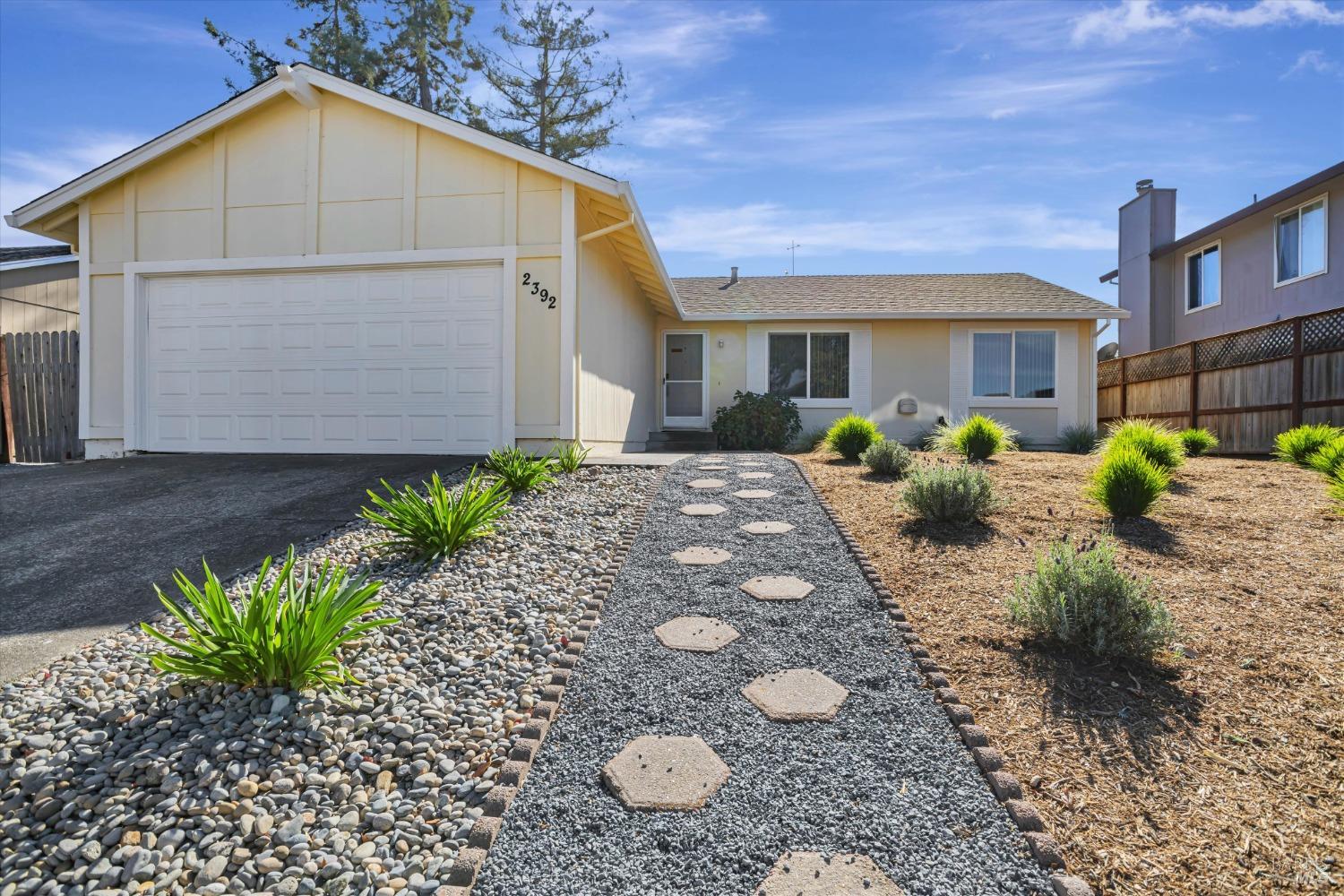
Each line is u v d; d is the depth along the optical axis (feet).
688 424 46.14
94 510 19.30
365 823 7.44
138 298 28.78
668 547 15.57
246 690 9.25
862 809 7.16
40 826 7.23
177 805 7.45
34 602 13.10
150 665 10.27
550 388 26.48
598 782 7.70
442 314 27.27
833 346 44.68
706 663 10.28
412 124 27.14
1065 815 7.09
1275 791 7.40
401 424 27.43
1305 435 24.76
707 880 6.31
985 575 13.44
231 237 28.17
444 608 12.36
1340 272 38.19
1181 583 12.78
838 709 8.99
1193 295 51.39
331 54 57.82
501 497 19.31
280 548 16.01
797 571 13.99
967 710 8.83
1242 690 9.28
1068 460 26.63
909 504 16.98
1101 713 8.86
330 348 27.86
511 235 26.66
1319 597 11.86
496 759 8.36
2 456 31.14
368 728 8.86
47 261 39.65
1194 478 21.59
